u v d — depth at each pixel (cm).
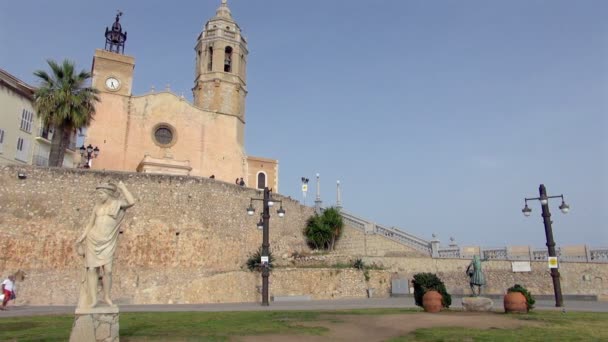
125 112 4562
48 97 3309
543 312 1916
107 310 994
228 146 4994
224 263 3378
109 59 4622
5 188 2830
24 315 1920
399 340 1245
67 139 3428
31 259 2784
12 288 2434
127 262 3000
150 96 4712
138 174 3192
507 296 1897
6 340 1163
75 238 2912
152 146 4609
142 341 1134
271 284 3231
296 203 4141
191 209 3303
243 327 1447
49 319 1712
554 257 2339
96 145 4375
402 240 3912
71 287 2827
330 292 3222
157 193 3216
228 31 5438
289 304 2636
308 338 1280
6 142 4075
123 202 1056
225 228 3459
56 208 2917
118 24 5550
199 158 4797
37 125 4481
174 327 1428
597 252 3647
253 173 5516
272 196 3888
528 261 3600
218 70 5262
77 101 3350
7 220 2788
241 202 3631
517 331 1377
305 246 4103
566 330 1400
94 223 1026
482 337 1259
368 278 3353
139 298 2958
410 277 3525
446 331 1367
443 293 2036
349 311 2000
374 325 1528
